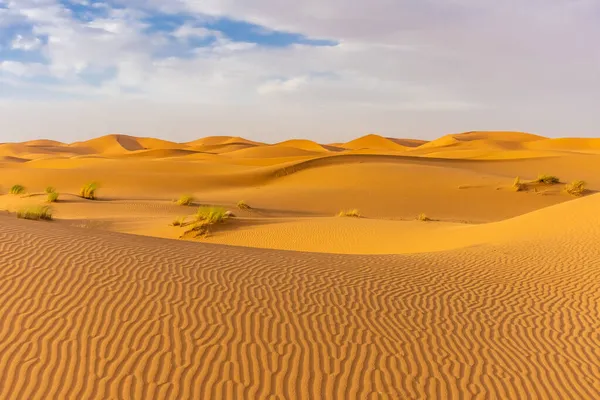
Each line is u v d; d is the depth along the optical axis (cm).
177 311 686
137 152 12812
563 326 796
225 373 562
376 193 4047
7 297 657
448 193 3994
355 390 562
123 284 743
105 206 2952
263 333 661
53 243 879
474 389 589
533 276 1071
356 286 895
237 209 3094
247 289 803
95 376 530
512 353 690
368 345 667
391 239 1891
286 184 4894
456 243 1691
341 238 1931
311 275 930
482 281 1020
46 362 543
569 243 1355
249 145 19875
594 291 972
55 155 15725
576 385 615
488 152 9112
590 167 5909
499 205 3622
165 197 4044
